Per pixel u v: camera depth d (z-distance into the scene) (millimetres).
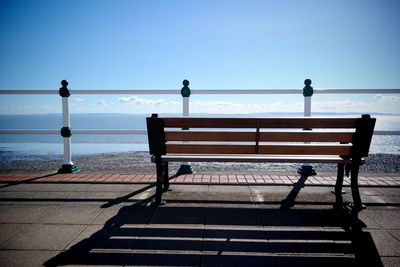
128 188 3920
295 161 3090
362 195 3531
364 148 2936
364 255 2182
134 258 2166
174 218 2900
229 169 5691
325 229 2629
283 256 2180
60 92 4863
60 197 3564
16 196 3605
